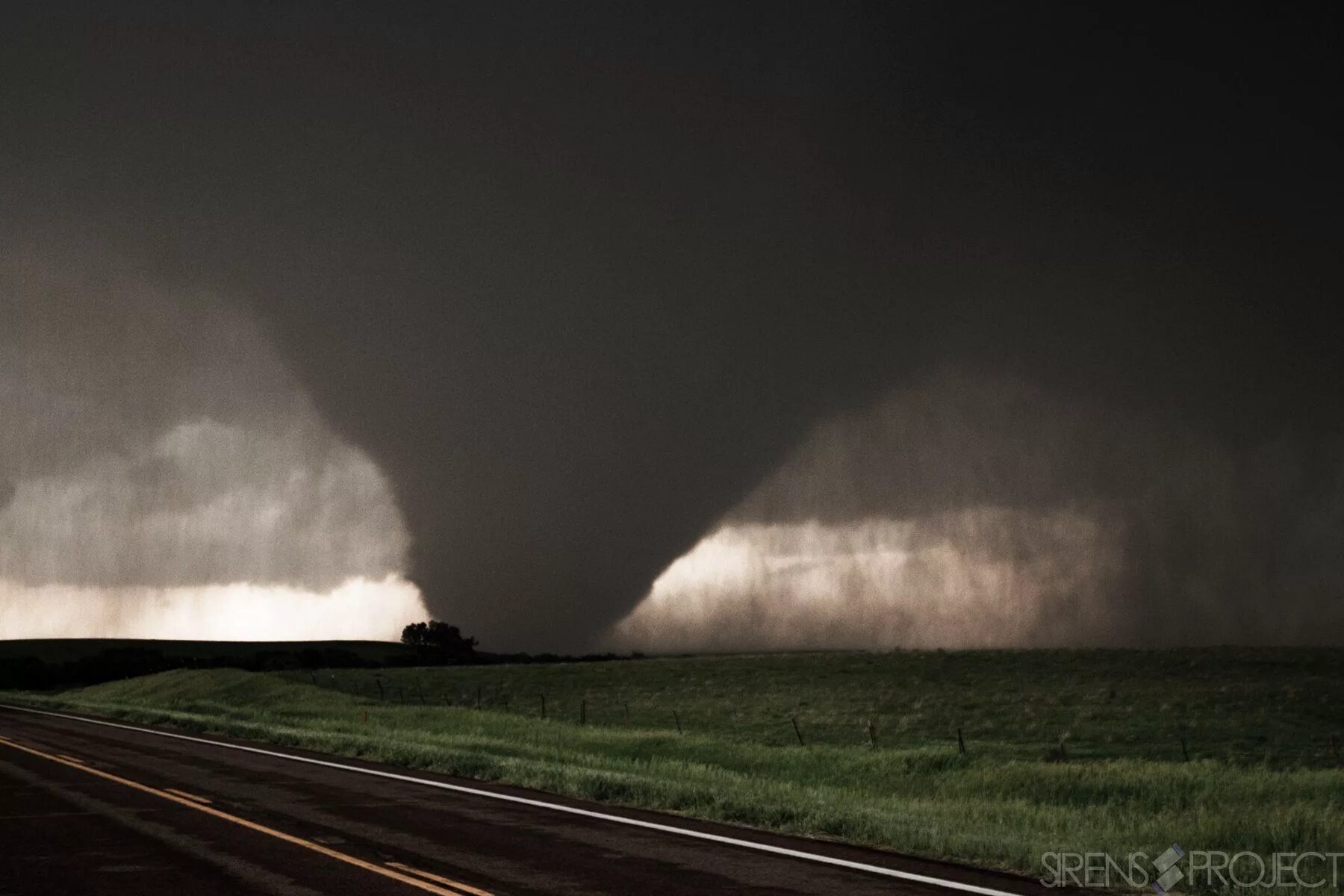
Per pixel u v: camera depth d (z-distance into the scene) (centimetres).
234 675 8181
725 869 1459
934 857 1549
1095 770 2784
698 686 7944
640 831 1777
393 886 1359
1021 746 4478
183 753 3189
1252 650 8075
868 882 1377
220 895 1320
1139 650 8494
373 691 8525
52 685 13212
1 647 17962
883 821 1797
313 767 2809
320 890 1341
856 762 3419
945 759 3347
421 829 1803
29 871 1469
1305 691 6162
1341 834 1742
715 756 3759
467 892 1324
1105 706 5800
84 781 2497
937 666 8269
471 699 7919
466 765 2706
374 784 2436
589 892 1324
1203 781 2530
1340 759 4103
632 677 8825
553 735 4419
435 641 16675
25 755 3145
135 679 9288
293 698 6894
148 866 1495
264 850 1606
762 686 7662
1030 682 7094
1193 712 5497
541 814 1970
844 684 7544
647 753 3900
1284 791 2383
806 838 1717
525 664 10750
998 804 2231
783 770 3459
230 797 2219
